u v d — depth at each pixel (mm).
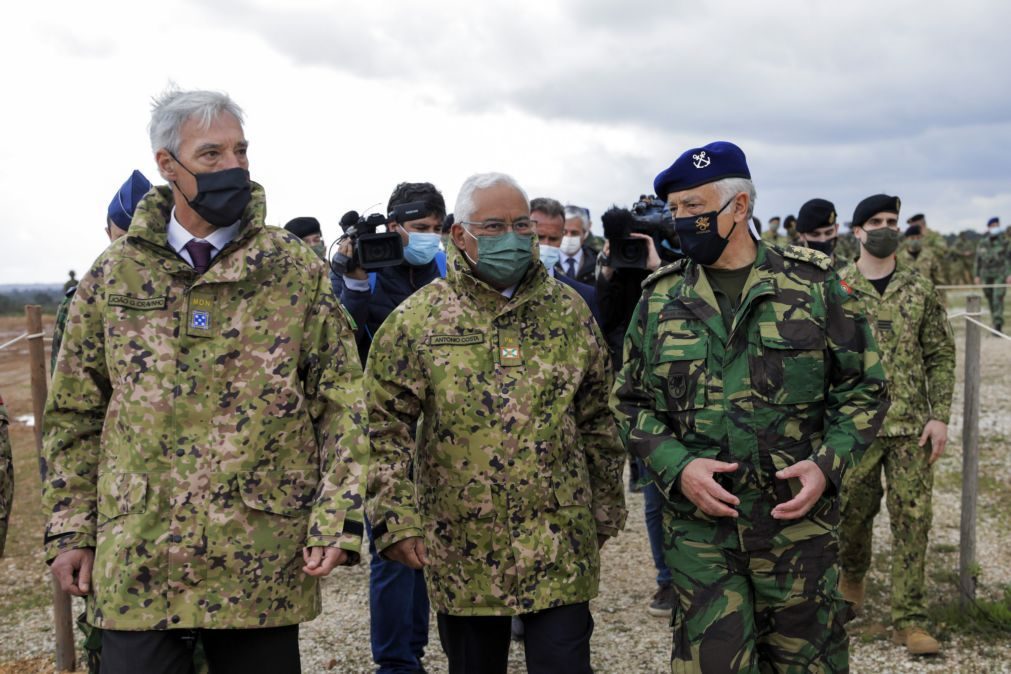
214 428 2359
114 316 2387
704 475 2598
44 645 4660
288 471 2428
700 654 2660
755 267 2746
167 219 2492
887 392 2738
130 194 3316
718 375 2693
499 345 2842
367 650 4438
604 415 3082
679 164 2742
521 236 2809
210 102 2332
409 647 3895
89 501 2432
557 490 2832
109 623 2289
